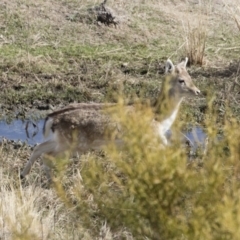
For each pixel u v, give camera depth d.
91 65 53.28
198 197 21.44
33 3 60.25
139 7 62.69
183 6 64.19
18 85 49.94
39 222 27.48
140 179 21.64
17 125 44.62
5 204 28.56
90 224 26.27
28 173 34.75
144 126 22.14
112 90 49.53
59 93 49.12
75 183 31.38
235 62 54.28
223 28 60.94
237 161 22.14
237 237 19.73
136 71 52.69
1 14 58.28
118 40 57.62
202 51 53.78
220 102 46.97
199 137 38.12
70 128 35.00
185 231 21.06
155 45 57.41
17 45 55.28
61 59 53.75
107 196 23.20
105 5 60.41
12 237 25.62
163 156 21.58
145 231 22.03
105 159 32.06
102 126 34.72
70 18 59.09
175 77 37.66
